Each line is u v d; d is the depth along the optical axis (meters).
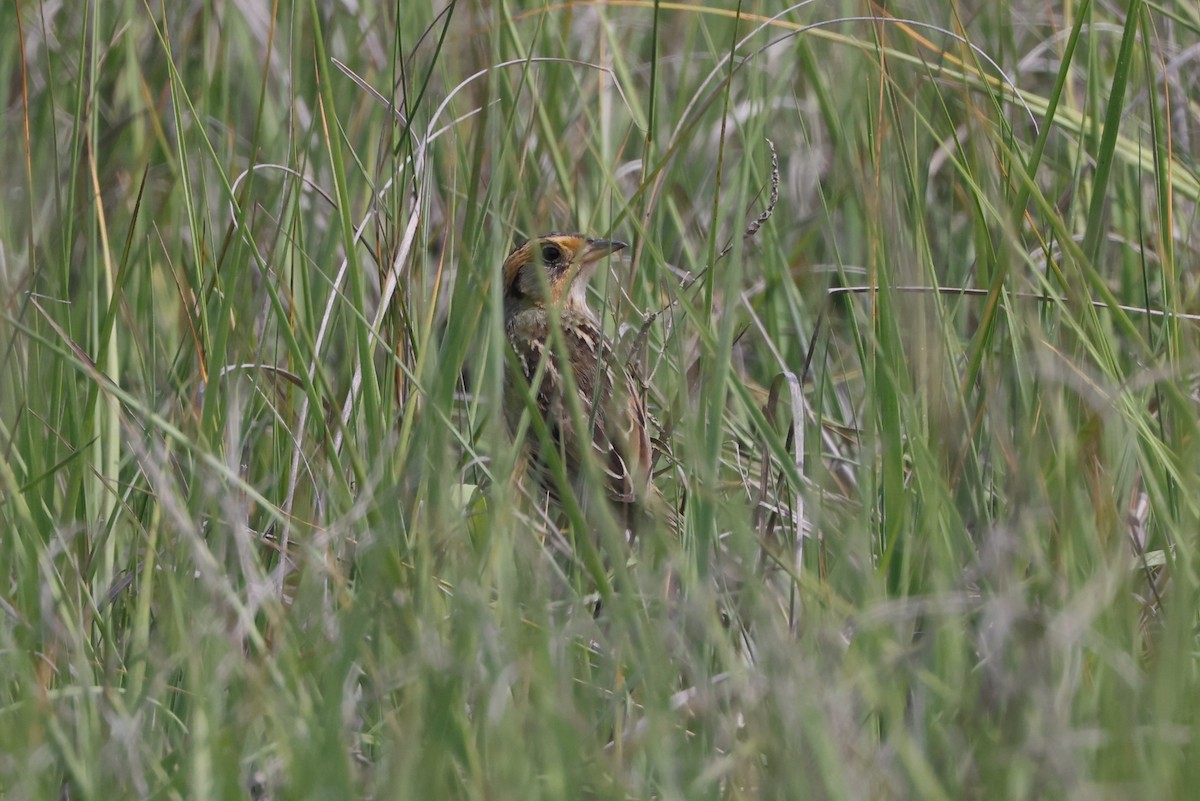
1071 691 6.85
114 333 10.18
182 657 7.22
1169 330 9.52
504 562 7.54
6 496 8.62
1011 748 6.39
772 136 13.28
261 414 10.24
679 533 9.30
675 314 10.70
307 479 9.45
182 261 11.10
